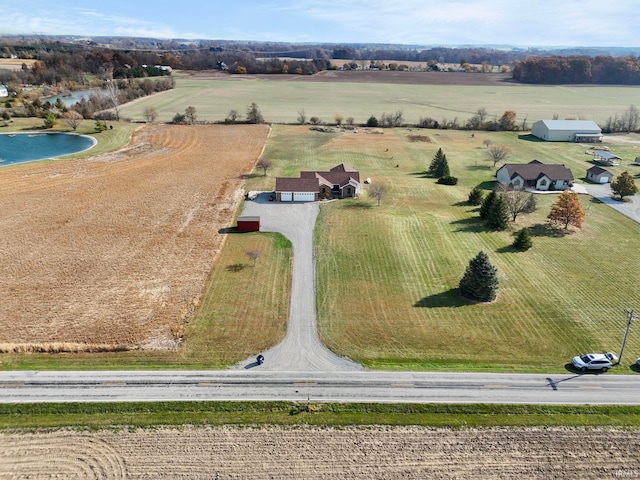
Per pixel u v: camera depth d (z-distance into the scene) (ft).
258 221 209.05
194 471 92.02
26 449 96.94
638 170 314.96
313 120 460.96
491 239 204.44
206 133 411.13
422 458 96.12
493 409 109.50
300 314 147.33
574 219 211.41
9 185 268.21
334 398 112.47
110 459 94.58
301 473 92.02
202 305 152.15
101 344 130.93
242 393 113.60
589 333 139.13
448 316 147.02
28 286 162.50
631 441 101.19
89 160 324.19
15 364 123.03
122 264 179.11
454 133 431.84
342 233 207.82
